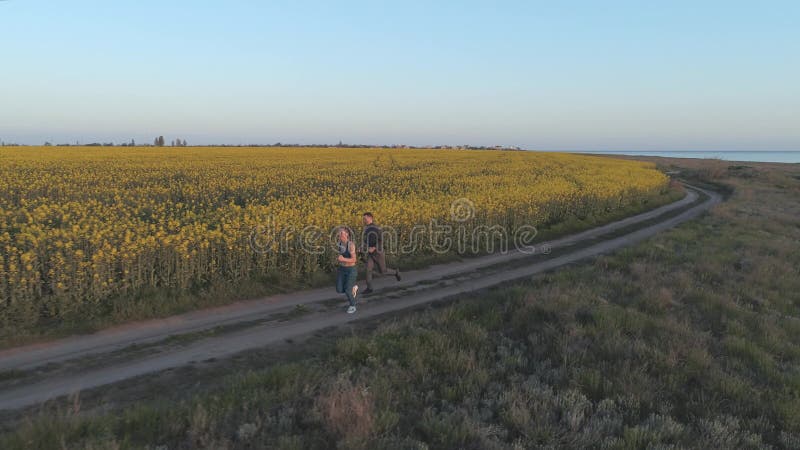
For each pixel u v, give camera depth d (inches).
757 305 350.3
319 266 428.8
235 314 317.1
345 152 2071.9
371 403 188.4
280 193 775.1
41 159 1228.5
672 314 315.3
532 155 2285.9
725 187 1636.3
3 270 286.4
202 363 240.7
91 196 690.8
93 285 307.4
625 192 986.7
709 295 350.3
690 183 1878.7
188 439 167.2
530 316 306.5
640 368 231.8
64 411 188.1
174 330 283.7
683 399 214.1
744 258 486.9
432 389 217.3
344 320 313.7
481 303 336.2
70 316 289.7
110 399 201.0
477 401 204.2
